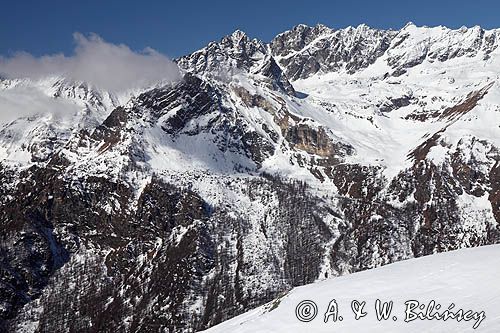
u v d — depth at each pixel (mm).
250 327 49719
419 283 47969
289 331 46031
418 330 39656
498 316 38688
